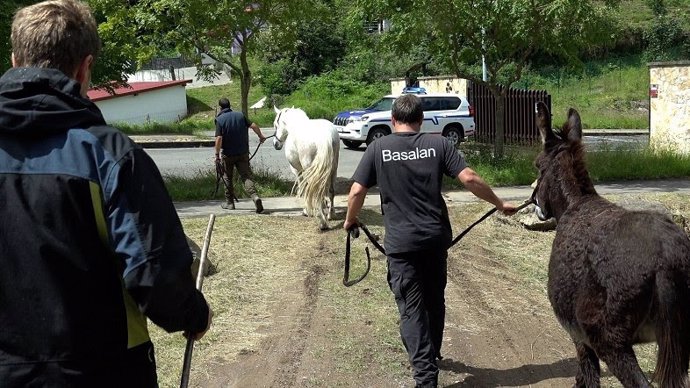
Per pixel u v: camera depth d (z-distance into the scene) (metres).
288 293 8.01
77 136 2.36
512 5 15.49
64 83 2.38
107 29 15.13
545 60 43.22
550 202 4.84
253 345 6.50
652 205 5.07
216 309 7.43
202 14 14.70
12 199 2.32
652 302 3.76
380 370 5.95
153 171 2.43
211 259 9.31
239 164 12.85
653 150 17.36
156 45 15.73
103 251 2.40
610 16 16.67
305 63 44.78
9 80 2.37
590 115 34.75
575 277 4.15
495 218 11.43
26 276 2.32
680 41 44.38
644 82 40.34
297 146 11.59
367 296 7.86
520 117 22.02
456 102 24.19
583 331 4.11
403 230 5.21
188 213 12.70
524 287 8.26
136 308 2.50
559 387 5.63
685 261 3.74
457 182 15.15
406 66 43.16
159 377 5.79
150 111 39.72
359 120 23.70
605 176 15.88
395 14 16.27
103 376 2.39
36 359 2.32
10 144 2.35
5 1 13.76
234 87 45.47
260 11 15.37
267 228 11.23
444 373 5.92
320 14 16.58
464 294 7.99
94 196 2.33
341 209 12.92
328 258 9.50
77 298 2.35
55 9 2.48
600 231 4.08
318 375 5.86
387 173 5.29
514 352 6.35
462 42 17.53
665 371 3.68
